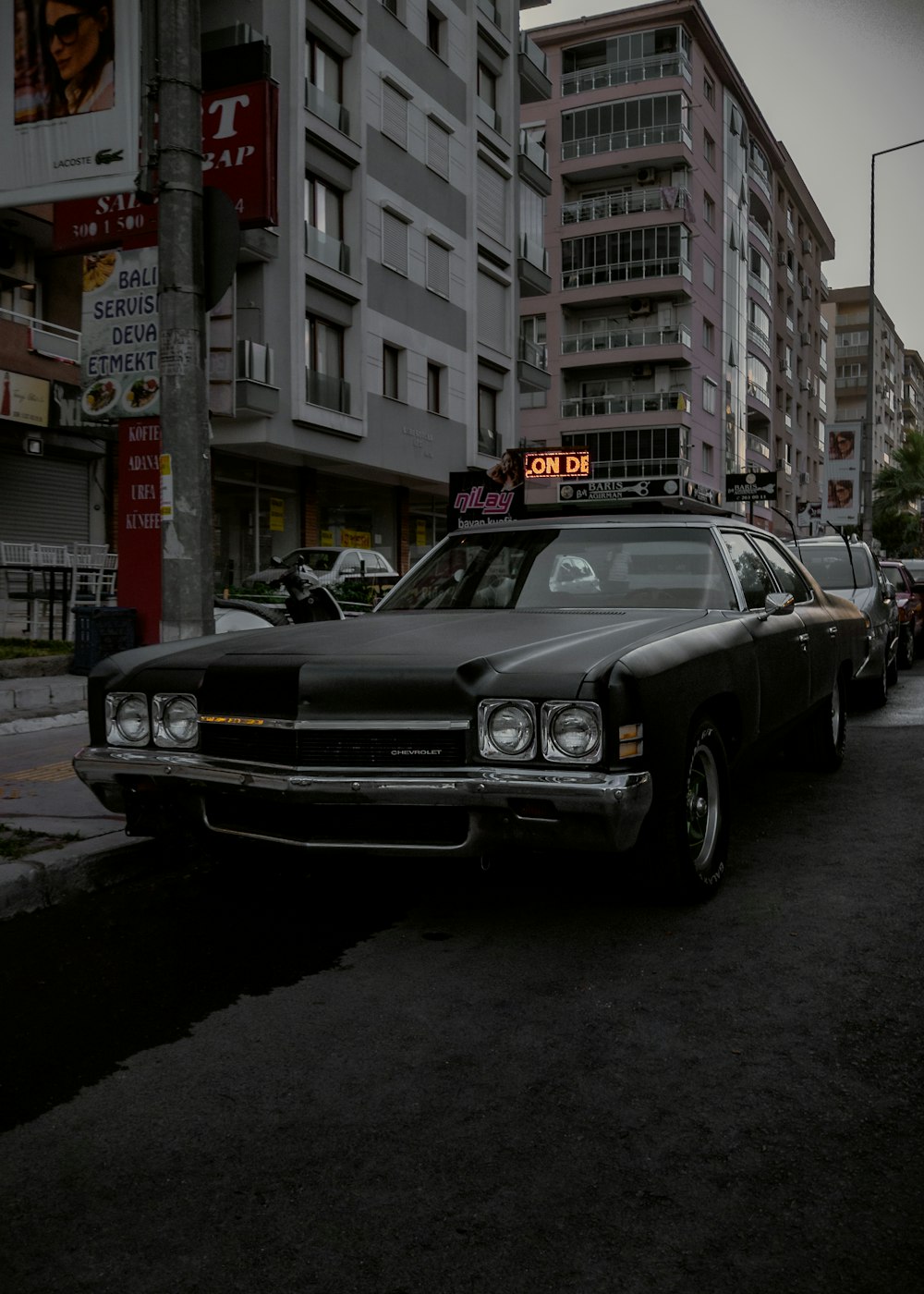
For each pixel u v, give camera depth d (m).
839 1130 2.53
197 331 6.07
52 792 5.95
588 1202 2.25
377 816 3.70
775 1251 2.08
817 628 6.27
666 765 3.75
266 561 24.08
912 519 64.38
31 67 7.20
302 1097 2.74
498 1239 2.13
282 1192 2.31
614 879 4.59
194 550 6.03
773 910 4.19
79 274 20.17
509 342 31.97
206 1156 2.46
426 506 30.53
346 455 24.14
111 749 4.14
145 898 4.43
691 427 44.66
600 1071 2.86
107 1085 2.82
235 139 8.33
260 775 3.72
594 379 45.81
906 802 6.21
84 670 10.80
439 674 3.62
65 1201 2.29
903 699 11.49
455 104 28.45
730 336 49.56
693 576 5.09
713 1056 2.93
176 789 4.00
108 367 11.41
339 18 23.62
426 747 3.59
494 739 3.54
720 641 4.42
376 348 25.14
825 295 71.19
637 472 44.09
